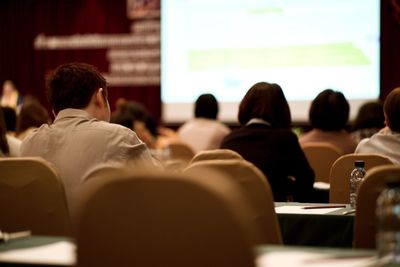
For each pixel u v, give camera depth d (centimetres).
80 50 1336
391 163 406
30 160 306
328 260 190
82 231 173
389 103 445
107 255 172
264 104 466
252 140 458
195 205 165
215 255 164
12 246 219
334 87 1119
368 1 1095
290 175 456
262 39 1166
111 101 1310
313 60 1132
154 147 813
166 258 168
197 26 1209
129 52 1296
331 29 1119
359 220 285
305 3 1135
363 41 1101
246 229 163
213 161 295
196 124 819
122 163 338
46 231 306
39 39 1361
